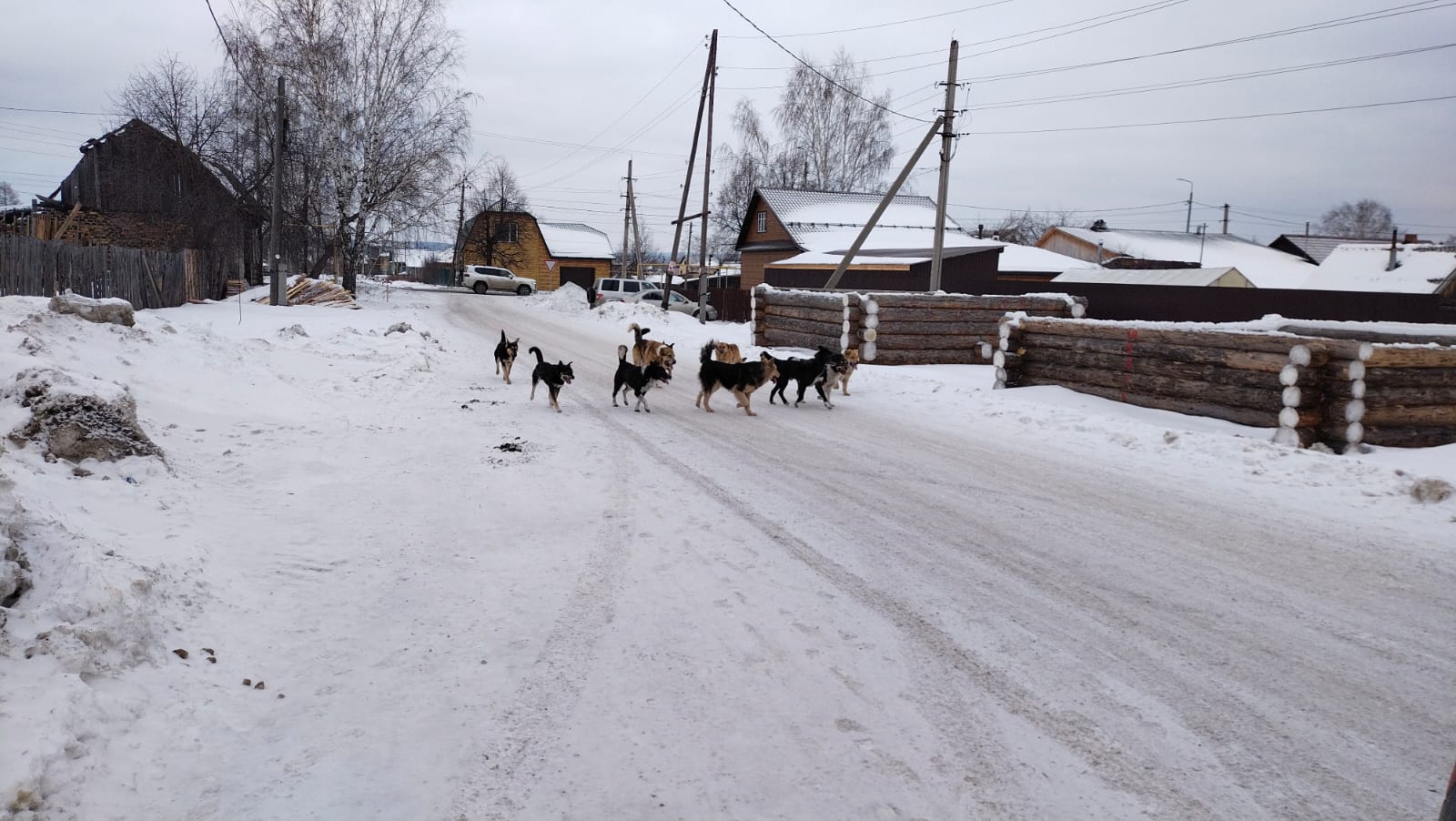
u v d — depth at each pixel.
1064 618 5.32
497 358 15.65
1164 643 4.98
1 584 3.91
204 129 38.25
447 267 79.38
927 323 19.94
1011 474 9.30
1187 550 6.73
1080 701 4.27
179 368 10.23
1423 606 5.61
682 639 4.90
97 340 9.80
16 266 19.80
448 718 3.96
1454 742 3.96
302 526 6.49
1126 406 13.08
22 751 3.08
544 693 4.23
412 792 3.39
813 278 37.06
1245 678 4.55
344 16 36.03
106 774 3.24
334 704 4.05
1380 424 10.41
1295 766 3.72
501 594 5.48
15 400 6.54
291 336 16.20
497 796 3.39
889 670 4.57
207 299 29.92
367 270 52.66
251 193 37.66
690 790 3.46
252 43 35.16
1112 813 3.37
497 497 7.77
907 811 3.36
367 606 5.18
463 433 10.52
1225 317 25.14
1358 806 3.45
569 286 45.62
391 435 10.07
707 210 34.12
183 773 3.39
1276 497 8.39
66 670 3.64
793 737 3.88
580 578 5.82
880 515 7.58
